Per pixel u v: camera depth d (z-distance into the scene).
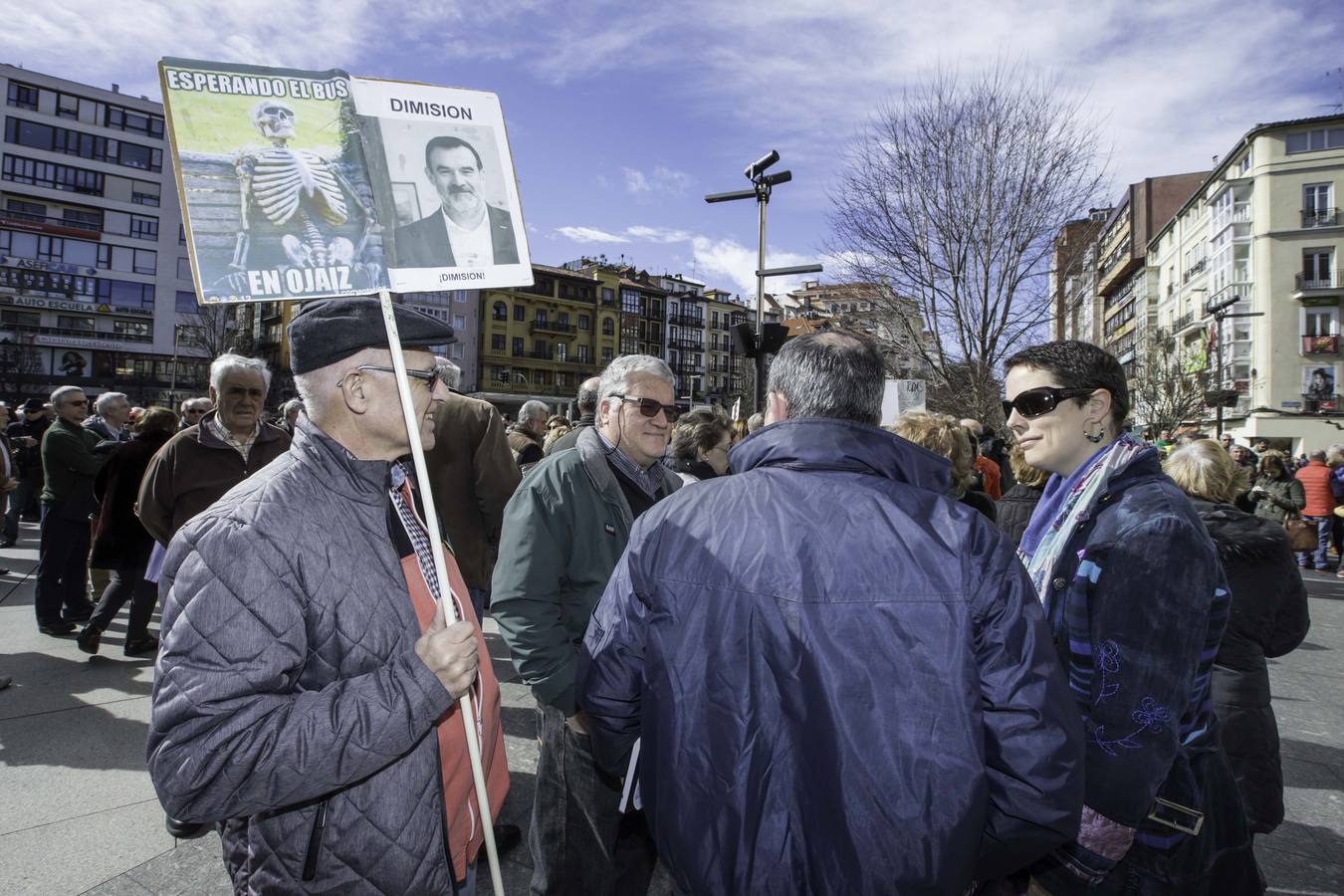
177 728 1.12
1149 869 1.57
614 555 2.24
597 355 72.69
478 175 1.59
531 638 2.06
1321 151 33.12
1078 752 1.11
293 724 1.13
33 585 7.20
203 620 1.14
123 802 3.05
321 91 1.44
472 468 3.71
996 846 1.15
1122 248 54.25
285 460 1.36
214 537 1.18
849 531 1.17
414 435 1.32
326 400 1.38
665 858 1.21
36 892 2.48
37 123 54.81
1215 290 37.38
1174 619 1.42
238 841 1.30
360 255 1.43
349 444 1.40
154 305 59.50
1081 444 1.83
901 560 1.14
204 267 1.29
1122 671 1.42
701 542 1.24
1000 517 3.49
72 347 56.03
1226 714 2.40
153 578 4.75
